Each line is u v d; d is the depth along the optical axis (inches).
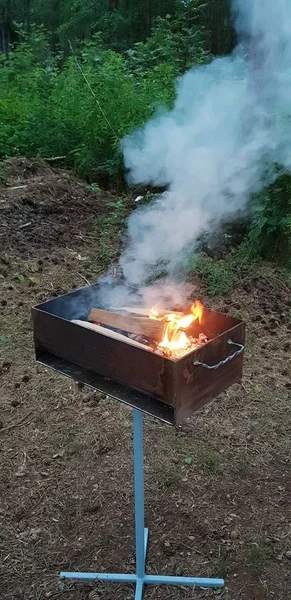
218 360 75.7
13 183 245.9
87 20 553.9
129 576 90.0
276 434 122.8
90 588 89.4
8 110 302.7
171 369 67.9
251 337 159.0
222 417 127.7
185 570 92.0
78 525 100.3
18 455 115.6
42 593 88.7
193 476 110.7
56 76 332.8
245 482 109.7
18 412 128.1
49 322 81.4
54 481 109.3
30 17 619.8
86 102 281.6
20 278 186.4
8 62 393.4
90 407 130.0
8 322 163.5
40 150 280.5
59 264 198.8
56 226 223.1
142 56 375.2
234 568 92.4
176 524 100.4
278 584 90.0
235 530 99.0
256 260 196.5
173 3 500.1
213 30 395.5
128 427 123.7
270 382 140.5
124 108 279.6
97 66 331.6
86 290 90.9
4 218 220.5
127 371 73.5
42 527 99.8
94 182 271.7
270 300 179.0
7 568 92.4
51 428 123.3
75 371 82.3
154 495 106.3
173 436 121.3
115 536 98.3
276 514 102.7
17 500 105.0
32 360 147.4
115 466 113.1
